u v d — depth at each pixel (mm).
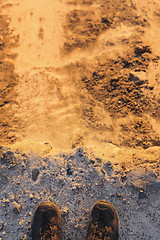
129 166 2451
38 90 3240
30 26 3891
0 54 3627
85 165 2453
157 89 3086
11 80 3354
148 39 3549
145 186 2324
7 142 2848
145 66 3281
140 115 2947
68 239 2246
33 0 4168
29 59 3557
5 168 2455
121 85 3152
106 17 3799
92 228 2189
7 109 3117
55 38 3730
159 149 2568
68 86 3248
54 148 2686
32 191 2371
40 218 2244
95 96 3139
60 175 2420
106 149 2650
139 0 3965
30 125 2953
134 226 2238
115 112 2998
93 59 3441
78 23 3842
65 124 2926
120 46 3508
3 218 2277
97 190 2367
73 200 2344
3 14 4055
